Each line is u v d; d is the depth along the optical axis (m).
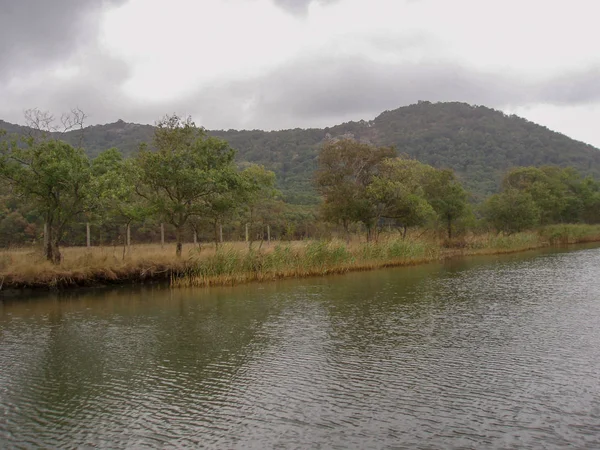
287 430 10.02
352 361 14.42
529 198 68.62
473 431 9.84
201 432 10.00
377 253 41.03
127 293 27.56
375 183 47.78
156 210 32.53
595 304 22.31
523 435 9.66
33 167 28.78
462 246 58.31
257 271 32.53
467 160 171.12
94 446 9.52
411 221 50.00
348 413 10.77
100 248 36.16
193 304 23.84
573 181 93.50
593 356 14.51
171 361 14.64
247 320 20.02
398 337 17.05
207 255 32.62
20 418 10.80
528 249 60.53
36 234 42.59
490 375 13.01
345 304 23.25
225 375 13.37
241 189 34.00
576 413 10.62
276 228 62.75
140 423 10.48
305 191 112.62
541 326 18.25
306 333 17.77
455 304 22.92
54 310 22.70
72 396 12.01
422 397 11.59
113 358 14.99
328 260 36.06
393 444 9.36
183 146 34.41
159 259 32.16
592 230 79.06
